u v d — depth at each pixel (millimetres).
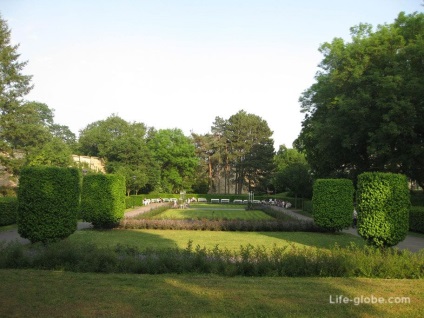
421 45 22969
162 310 5504
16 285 6730
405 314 5543
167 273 8234
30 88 29094
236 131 66250
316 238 16922
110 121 57469
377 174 12320
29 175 12398
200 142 69250
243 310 5582
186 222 19688
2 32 27797
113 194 19078
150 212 25797
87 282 7090
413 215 20531
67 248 8984
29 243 13242
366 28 28688
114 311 5430
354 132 26312
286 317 5316
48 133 30703
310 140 35094
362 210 12430
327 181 19031
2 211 19031
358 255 8820
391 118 23109
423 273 8203
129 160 48500
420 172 26562
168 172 60875
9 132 27594
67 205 12797
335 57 28594
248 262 8430
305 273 8250
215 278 7742
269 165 62562
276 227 19734
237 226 19609
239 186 67062
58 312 5348
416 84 22031
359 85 25734
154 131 64062
